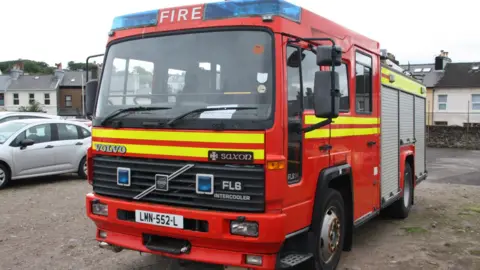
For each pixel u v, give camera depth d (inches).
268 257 165.3
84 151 499.5
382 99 279.1
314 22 193.8
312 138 187.8
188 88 175.9
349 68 227.3
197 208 168.7
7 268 221.0
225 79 170.4
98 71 213.5
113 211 186.7
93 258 236.4
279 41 165.5
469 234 294.7
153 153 177.3
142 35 191.6
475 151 1117.1
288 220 170.1
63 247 254.4
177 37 183.2
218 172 164.6
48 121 481.4
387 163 290.7
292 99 173.0
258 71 165.8
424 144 407.2
